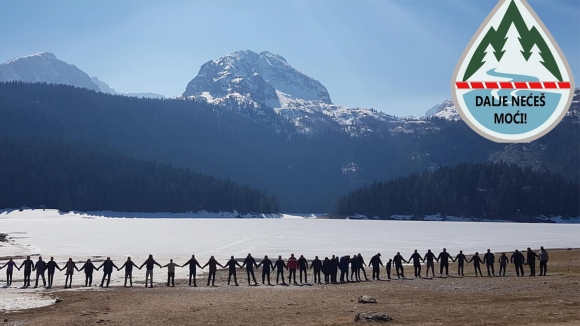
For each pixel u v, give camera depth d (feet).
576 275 133.28
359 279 136.98
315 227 514.27
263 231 420.77
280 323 71.36
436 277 138.51
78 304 93.50
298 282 134.21
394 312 77.05
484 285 114.52
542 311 73.36
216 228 467.52
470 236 362.53
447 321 67.56
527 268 158.10
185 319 76.28
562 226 587.27
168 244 268.62
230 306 89.10
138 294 108.47
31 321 76.43
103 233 366.02
